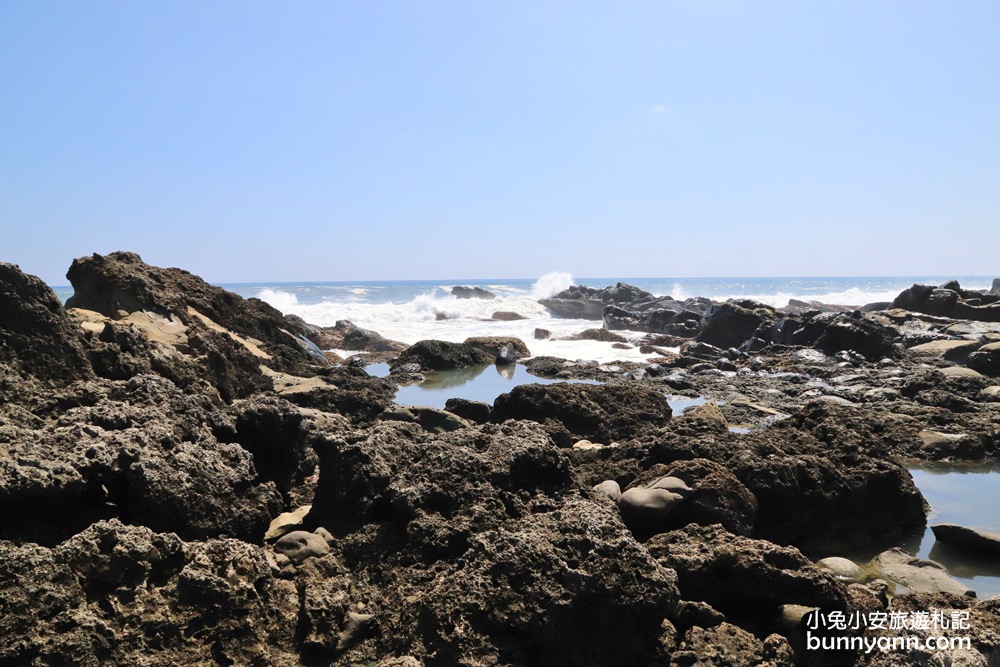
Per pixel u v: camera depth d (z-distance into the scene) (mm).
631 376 21672
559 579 5703
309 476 9273
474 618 5516
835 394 17312
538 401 13750
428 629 5531
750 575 6242
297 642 5609
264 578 5797
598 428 13242
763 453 9570
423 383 20391
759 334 29875
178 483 6375
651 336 33875
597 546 5926
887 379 18812
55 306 8844
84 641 4840
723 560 6398
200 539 6336
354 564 6621
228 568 5648
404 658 5211
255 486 7254
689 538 7164
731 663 5602
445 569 6219
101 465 6156
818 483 8750
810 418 11508
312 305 47344
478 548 6055
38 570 5004
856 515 8789
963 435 12602
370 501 7199
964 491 10578
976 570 7945
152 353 10789
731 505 8031
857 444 10023
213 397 11008
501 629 5492
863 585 7180
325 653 5555
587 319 49156
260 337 19297
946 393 15641
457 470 7281
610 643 5715
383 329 37406
